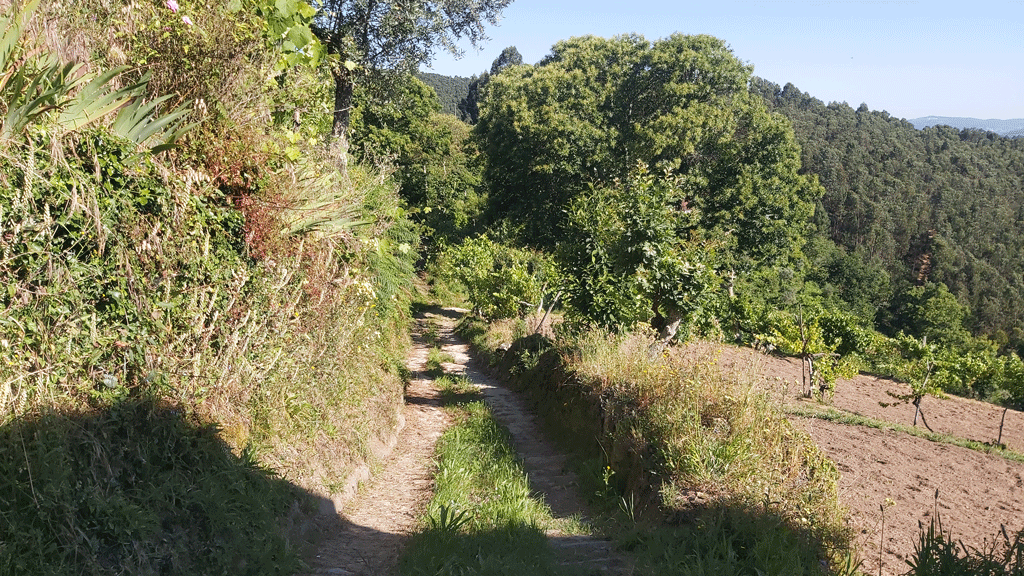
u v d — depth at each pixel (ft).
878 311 242.99
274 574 13.79
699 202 96.17
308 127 26.40
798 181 105.70
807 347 53.67
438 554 15.42
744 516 16.47
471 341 77.77
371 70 49.19
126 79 18.11
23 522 10.49
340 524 18.80
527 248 101.76
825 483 19.21
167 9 19.07
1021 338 273.13
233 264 18.98
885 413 53.16
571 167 104.47
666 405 22.70
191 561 12.73
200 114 18.58
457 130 217.15
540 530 17.90
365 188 30.66
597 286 39.11
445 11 48.91
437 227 143.33
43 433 11.54
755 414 21.67
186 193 16.71
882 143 488.02
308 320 23.94
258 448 17.58
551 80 113.19
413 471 26.71
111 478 12.58
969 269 322.34
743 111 106.83
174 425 14.78
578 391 31.50
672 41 113.29
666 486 18.86
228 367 17.89
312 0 24.76
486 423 34.47
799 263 157.79
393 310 45.09
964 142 583.58
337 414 24.34
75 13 16.76
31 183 12.34
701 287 36.73
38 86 13.15
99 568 10.91
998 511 25.85
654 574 14.08
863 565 17.75
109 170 14.35
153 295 15.38
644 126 103.81
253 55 21.03
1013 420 57.72
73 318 13.14
